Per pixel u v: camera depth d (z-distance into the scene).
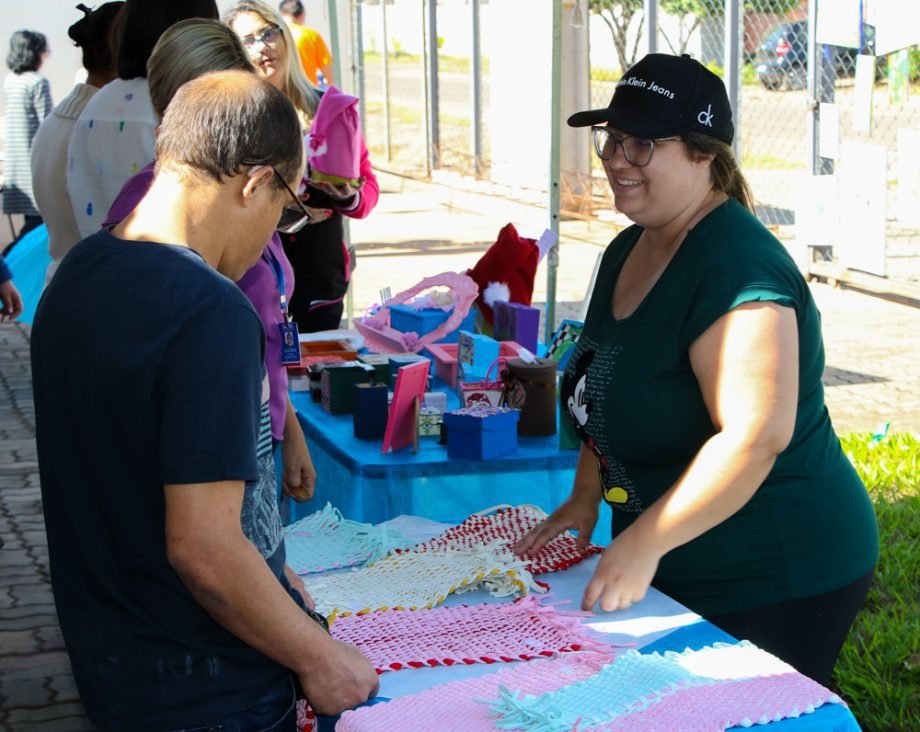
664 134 2.01
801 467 2.11
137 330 1.50
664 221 2.10
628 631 1.94
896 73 7.96
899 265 9.02
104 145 3.52
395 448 3.13
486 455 3.04
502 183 13.52
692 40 11.73
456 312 3.98
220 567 1.50
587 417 2.21
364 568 2.26
